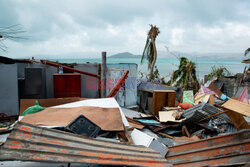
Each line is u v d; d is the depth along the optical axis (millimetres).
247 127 6480
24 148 2266
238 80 14523
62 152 2381
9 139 2332
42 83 9641
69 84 9055
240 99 10594
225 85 16047
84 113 4441
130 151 2992
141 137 4637
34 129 2617
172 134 7426
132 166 2572
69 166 2621
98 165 2738
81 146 2637
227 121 7848
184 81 19812
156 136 6801
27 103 5617
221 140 4020
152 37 16297
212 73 21656
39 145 2381
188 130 7660
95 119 4160
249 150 3609
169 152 4410
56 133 2713
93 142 2852
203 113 7941
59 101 5957
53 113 4410
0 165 2586
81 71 9656
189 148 4309
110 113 4633
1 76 7941
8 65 8023
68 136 2746
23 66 9539
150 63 17656
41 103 5738
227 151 3805
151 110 11352
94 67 10398
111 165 2650
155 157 3047
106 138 3656
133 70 11367
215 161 3791
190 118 7453
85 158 2400
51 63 9625
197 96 13164
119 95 11062
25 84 8578
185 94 12773
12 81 8188
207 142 4164
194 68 19875
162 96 10688
